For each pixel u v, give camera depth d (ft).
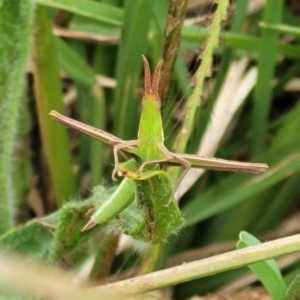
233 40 1.06
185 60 1.18
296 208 1.14
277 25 1.03
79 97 1.11
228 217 1.08
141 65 1.01
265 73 1.07
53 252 0.81
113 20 1.07
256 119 1.09
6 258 0.42
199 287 1.02
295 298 0.73
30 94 1.13
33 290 0.42
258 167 0.65
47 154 1.02
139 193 0.64
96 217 0.68
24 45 0.82
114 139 0.62
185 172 0.62
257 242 0.78
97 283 0.86
